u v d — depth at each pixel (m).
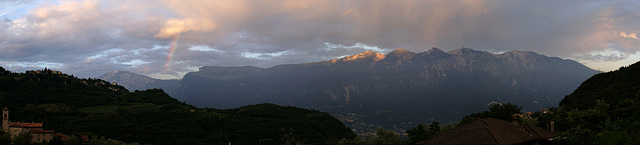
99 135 168.38
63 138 143.75
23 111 197.25
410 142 98.88
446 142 62.19
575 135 68.75
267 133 189.50
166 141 169.38
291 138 191.50
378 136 103.25
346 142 112.94
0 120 164.75
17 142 114.56
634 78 136.75
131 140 168.62
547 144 68.75
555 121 82.12
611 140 71.38
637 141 65.44
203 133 188.75
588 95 146.00
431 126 102.12
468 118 102.69
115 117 197.00
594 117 81.50
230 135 186.38
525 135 65.25
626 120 85.94
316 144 177.50
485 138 58.19
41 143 130.25
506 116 95.50
